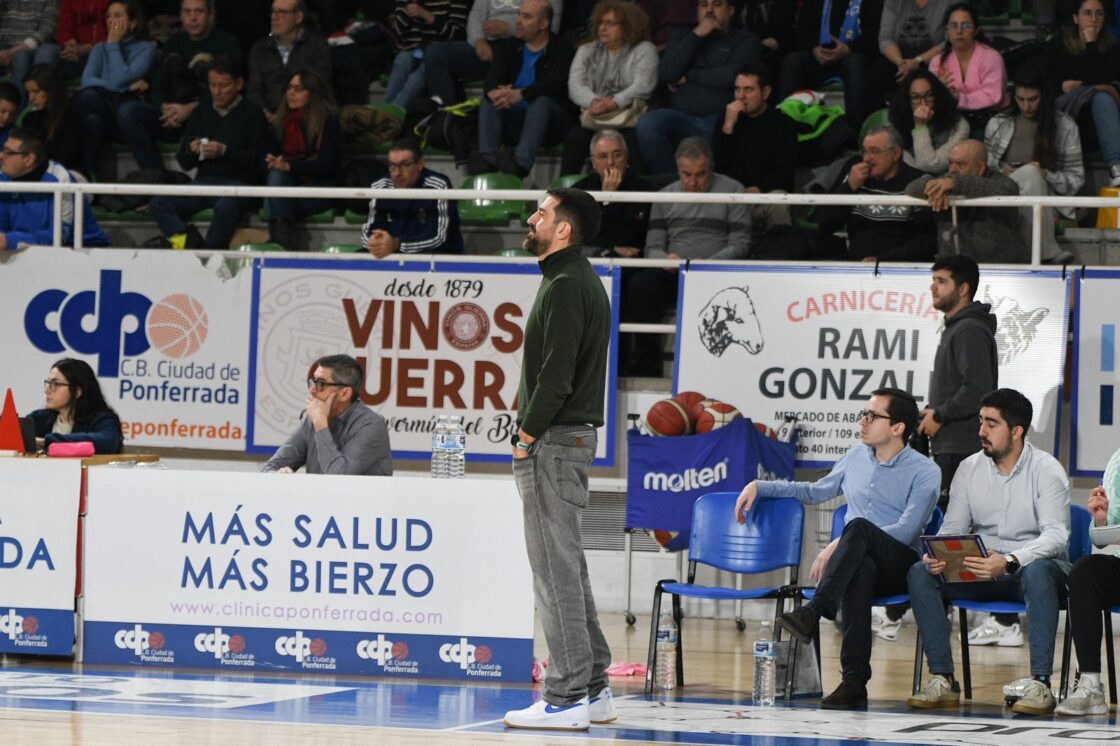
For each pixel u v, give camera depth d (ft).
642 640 35.60
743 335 38.91
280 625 28.66
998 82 45.44
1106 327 37.32
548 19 49.96
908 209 39.70
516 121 48.85
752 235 43.32
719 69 47.34
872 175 40.22
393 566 28.32
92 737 20.63
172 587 29.01
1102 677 31.65
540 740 21.68
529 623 27.89
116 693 25.27
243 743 20.52
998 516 28.50
